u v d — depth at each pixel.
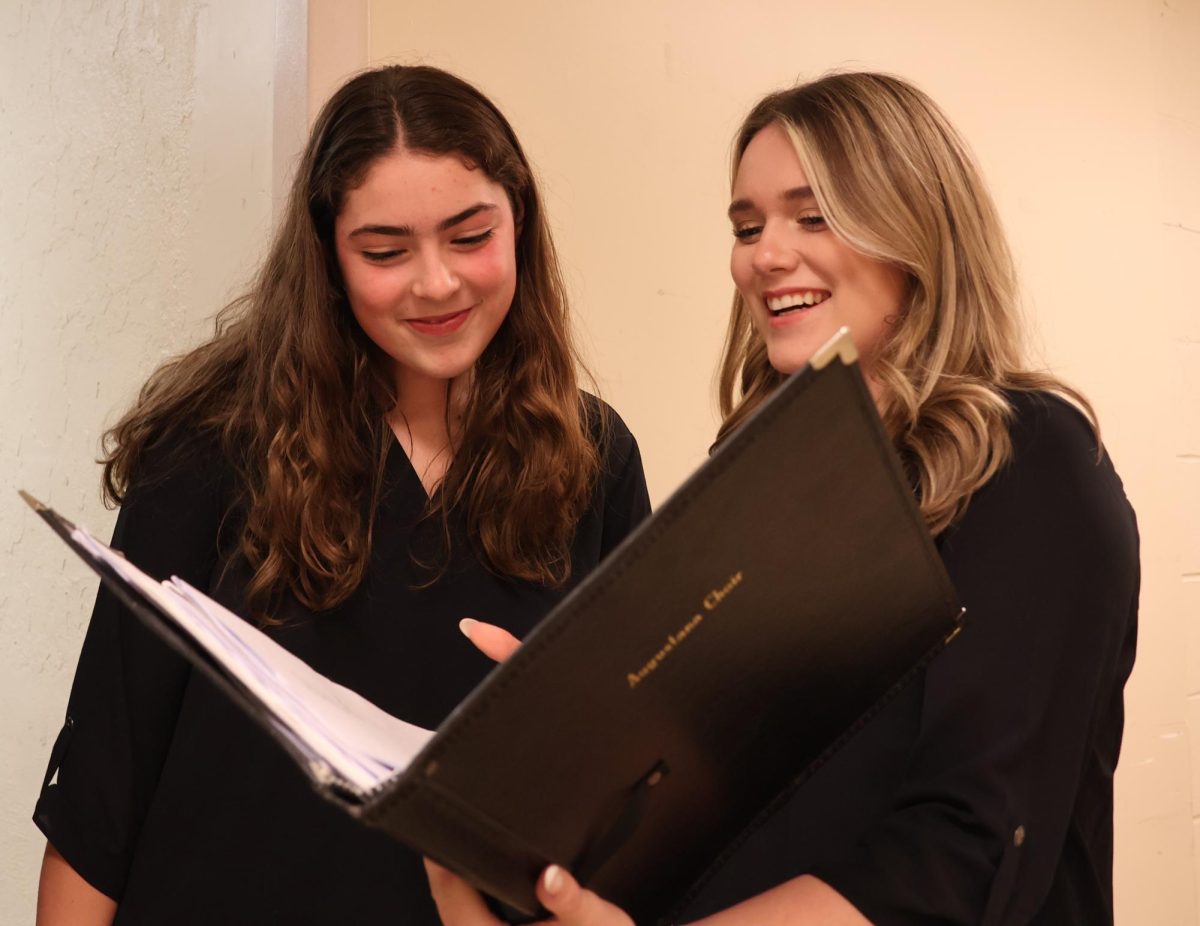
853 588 0.75
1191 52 3.04
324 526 1.25
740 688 0.73
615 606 0.64
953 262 1.05
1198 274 3.05
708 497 0.65
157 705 1.24
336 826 1.24
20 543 2.48
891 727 0.96
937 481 0.94
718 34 2.18
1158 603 2.93
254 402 1.29
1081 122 2.78
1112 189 2.84
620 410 2.07
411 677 1.28
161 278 2.07
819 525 0.70
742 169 1.14
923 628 0.82
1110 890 0.99
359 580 1.26
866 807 0.96
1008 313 1.08
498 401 1.35
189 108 2.01
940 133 1.09
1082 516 0.90
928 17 2.48
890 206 1.05
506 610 1.32
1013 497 0.91
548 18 1.96
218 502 1.28
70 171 2.38
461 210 1.18
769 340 1.14
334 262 1.29
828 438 0.68
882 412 1.06
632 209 2.08
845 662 0.78
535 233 1.36
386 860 1.24
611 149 2.05
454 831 0.64
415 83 1.22
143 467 1.29
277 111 1.77
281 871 1.23
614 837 0.72
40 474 2.43
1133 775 2.84
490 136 1.22
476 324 1.23
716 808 0.79
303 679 0.79
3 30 2.69
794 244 1.09
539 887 0.70
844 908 0.82
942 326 1.04
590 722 0.66
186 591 0.79
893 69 2.43
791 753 0.81
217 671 0.69
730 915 0.83
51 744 2.29
